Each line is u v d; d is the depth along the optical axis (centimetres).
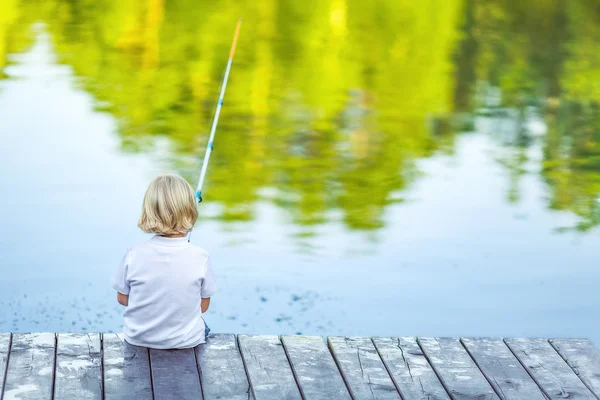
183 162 836
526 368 322
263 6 1781
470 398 299
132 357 310
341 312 535
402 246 651
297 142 931
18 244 620
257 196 750
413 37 1589
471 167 866
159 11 1684
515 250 654
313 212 718
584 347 341
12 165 798
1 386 286
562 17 1811
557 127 1045
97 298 541
